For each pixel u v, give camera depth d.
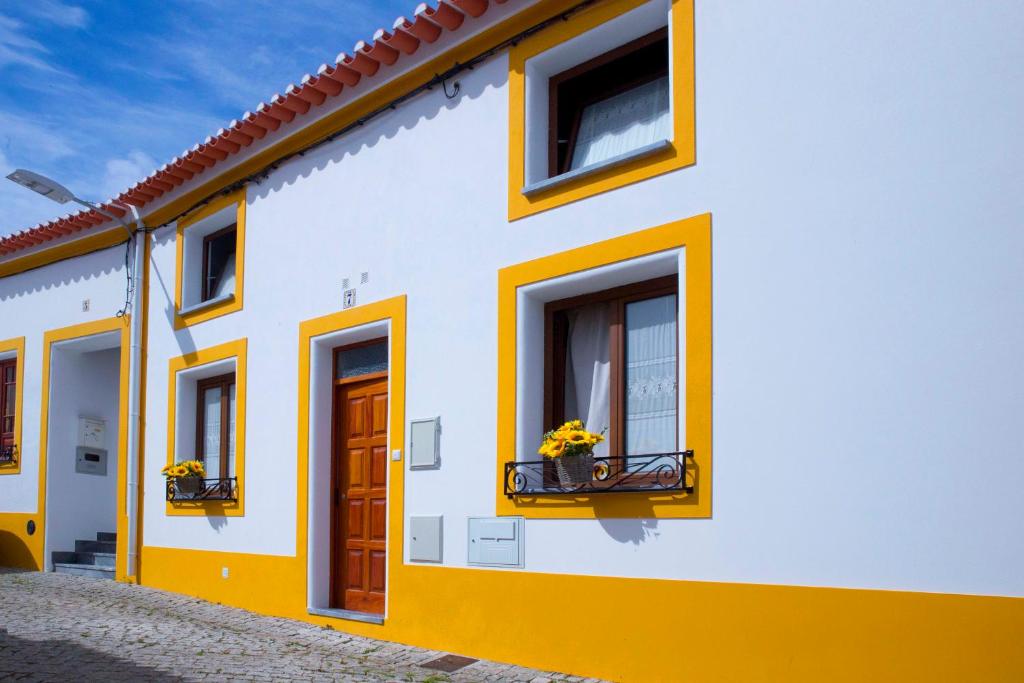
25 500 13.06
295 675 6.28
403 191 8.14
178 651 6.95
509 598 6.76
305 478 8.78
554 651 6.41
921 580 4.85
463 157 7.62
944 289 4.94
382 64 8.25
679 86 6.18
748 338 5.67
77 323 12.64
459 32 7.60
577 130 7.31
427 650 7.24
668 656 5.77
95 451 13.37
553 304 7.08
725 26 6.01
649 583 5.92
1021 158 4.76
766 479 5.48
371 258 8.39
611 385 6.68
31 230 12.85
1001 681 4.56
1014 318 4.70
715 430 5.73
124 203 11.44
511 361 6.97
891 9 5.29
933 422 4.90
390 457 7.89
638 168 6.35
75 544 12.94
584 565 6.30
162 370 11.13
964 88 4.98
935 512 4.84
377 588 8.30
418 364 7.76
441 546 7.33
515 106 7.21
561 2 6.90
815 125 5.53
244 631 8.06
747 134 5.83
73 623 8.08
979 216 4.86
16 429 13.38
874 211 5.24
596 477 6.54
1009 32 4.86
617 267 6.38
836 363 5.29
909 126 5.16
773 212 5.65
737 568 5.54
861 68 5.38
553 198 6.85
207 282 11.02
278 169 9.65
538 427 6.95
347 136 8.84
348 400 8.90
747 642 5.44
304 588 8.64
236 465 9.70
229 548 9.68
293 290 9.25
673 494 5.87
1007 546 4.61
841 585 5.12
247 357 9.75
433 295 7.72
